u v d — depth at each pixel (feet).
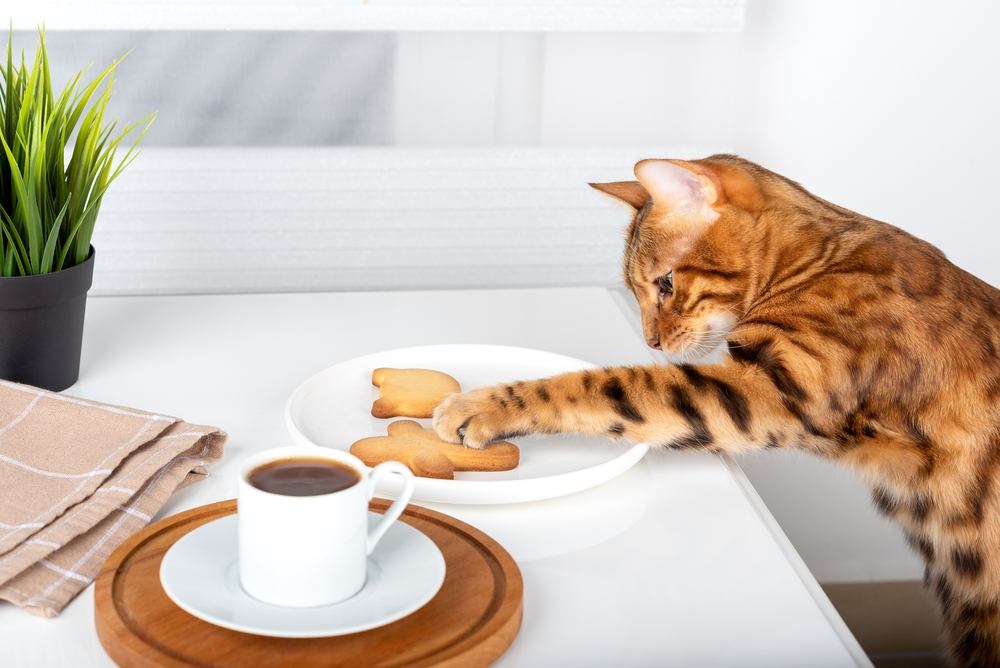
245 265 5.29
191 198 5.18
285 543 3.11
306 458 3.23
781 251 4.22
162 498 3.57
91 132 4.07
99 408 3.78
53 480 3.56
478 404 3.82
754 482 5.78
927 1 5.34
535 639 3.25
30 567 3.33
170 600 3.22
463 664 3.12
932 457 4.00
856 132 5.50
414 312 4.75
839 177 5.55
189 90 5.28
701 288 4.34
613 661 3.21
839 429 3.94
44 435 3.69
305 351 4.41
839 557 5.92
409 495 3.24
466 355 4.32
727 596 3.40
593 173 5.34
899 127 5.50
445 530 3.46
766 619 3.34
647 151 5.35
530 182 5.32
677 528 3.62
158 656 3.08
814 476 5.79
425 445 3.74
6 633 3.22
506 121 5.48
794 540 5.89
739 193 4.29
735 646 3.26
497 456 3.75
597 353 4.50
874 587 5.94
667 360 4.48
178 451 3.63
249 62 5.28
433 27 5.08
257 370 4.27
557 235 5.39
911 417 3.96
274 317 4.66
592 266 5.44
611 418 3.83
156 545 3.39
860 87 5.45
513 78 5.42
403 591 3.19
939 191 5.57
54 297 3.98
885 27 5.38
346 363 4.18
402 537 3.34
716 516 3.67
